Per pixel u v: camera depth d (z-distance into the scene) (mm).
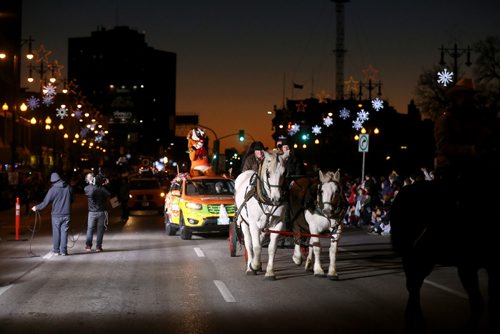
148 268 15875
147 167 79188
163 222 32906
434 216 8930
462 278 9070
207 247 20641
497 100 55219
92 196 19609
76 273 15086
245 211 14328
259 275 14664
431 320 10172
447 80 21562
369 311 10859
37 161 85500
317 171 16219
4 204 42906
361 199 29594
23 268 15945
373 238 24172
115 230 27828
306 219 14172
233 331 9508
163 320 10188
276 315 10555
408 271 9203
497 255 8328
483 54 56250
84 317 10414
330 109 103438
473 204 8555
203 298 11961
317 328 9688
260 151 13945
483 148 9180
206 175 26938
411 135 87375
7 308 11117
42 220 33781
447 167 9102
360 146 30312
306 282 13734
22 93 84375
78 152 106125
